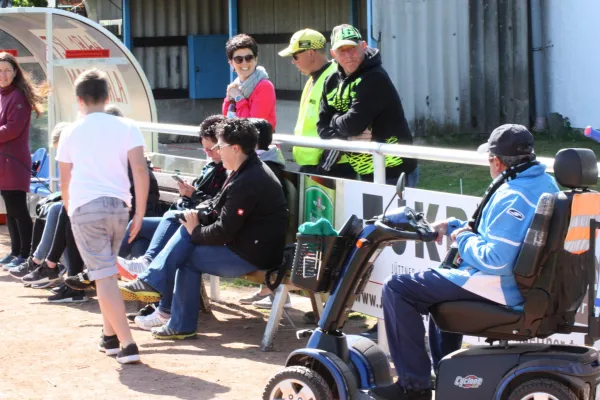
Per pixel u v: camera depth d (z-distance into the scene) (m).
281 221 7.76
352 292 5.67
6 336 8.07
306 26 22.67
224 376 6.95
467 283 5.31
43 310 9.06
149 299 8.05
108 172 7.10
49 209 9.96
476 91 19.61
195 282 8.00
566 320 5.21
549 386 4.89
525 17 19.56
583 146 18.03
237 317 8.96
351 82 8.33
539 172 5.26
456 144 18.84
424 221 5.54
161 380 6.85
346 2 21.39
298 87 23.17
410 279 5.49
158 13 24.86
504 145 5.27
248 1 24.44
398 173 8.30
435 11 19.03
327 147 7.85
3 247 12.16
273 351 7.70
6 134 10.28
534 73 20.05
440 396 5.33
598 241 5.75
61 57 13.98
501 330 5.25
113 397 6.46
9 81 10.29
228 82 25.31
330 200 7.90
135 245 9.12
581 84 19.11
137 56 24.91
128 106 13.89
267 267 7.78
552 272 5.07
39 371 7.09
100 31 13.05
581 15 18.89
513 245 5.12
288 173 8.34
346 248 5.63
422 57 19.09
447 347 5.94
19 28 13.60
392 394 5.55
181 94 25.09
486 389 5.18
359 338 5.97
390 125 8.38
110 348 7.48
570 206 4.98
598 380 4.97
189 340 8.05
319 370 5.70
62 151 7.14
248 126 7.60
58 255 9.74
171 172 10.51
